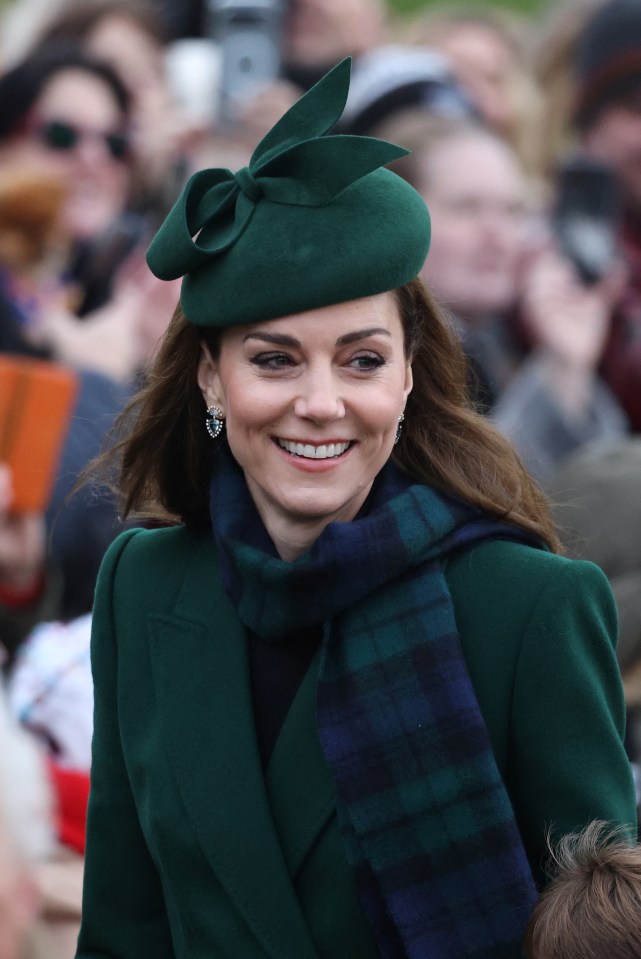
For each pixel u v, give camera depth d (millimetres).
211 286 8219
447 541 8461
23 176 17969
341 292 7961
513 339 21422
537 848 8484
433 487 8719
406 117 21484
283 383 8219
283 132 8234
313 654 8727
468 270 21109
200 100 23266
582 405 21469
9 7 25438
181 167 21578
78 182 20594
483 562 8523
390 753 8141
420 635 8266
